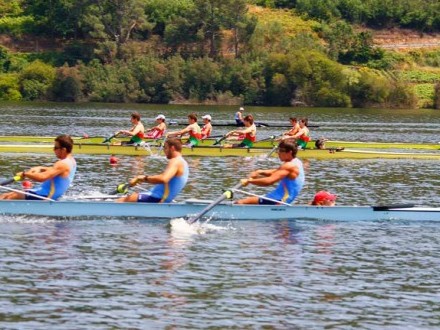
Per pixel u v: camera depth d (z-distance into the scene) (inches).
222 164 3560.5
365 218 2242.9
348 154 4089.6
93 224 2094.0
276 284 1616.6
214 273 1679.4
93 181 2908.5
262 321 1409.9
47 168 2165.4
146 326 1365.7
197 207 2166.6
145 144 3897.6
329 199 2261.3
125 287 1565.0
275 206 2199.8
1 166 3324.3
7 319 1374.3
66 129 5762.8
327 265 1770.4
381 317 1448.1
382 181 3142.2
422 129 6712.6
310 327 1390.3
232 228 2100.1
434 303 1533.0
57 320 1379.2
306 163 3737.7
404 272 1733.5
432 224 2229.3
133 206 2158.0
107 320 1387.8
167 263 1744.6
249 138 3956.7
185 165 2188.7
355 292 1584.6
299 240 1990.7
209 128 4104.3
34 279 1594.5
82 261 1736.0
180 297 1518.2
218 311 1449.3
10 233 1966.0
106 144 3892.7
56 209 2148.1
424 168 3644.2
